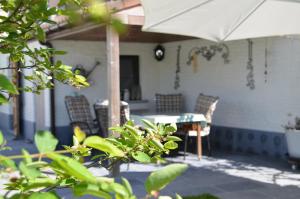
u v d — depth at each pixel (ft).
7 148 3.34
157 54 32.12
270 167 21.54
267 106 24.06
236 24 14.99
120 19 3.28
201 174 20.30
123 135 4.23
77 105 26.91
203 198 7.86
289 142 20.84
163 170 2.57
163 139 4.34
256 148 24.94
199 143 23.81
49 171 3.01
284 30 16.21
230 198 16.21
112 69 19.80
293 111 22.41
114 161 4.34
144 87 32.09
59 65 5.16
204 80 28.73
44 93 28.86
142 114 25.18
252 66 24.91
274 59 23.45
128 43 31.30
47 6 4.13
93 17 3.33
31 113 31.65
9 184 2.76
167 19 13.78
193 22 14.39
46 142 2.43
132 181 18.85
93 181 2.22
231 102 26.63
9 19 4.22
